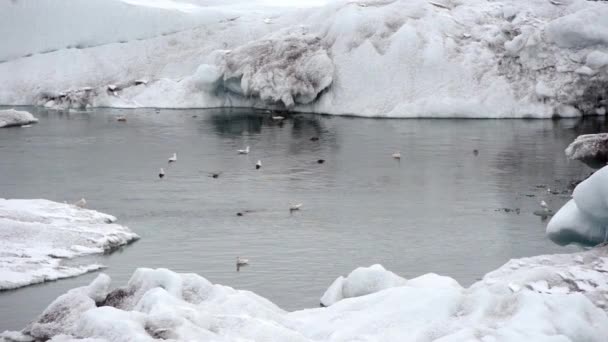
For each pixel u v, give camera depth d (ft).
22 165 199.62
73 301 81.20
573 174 189.67
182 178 186.09
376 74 278.67
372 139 233.76
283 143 228.84
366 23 289.33
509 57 277.03
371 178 187.11
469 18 293.43
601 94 272.31
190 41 315.17
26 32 317.22
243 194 171.32
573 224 115.55
